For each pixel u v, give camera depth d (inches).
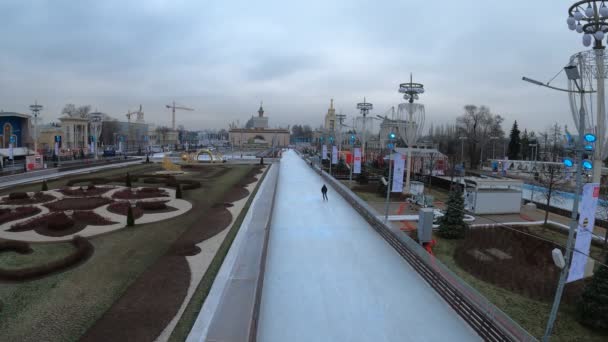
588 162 383.9
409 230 887.7
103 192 1277.1
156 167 2310.5
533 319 473.1
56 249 693.3
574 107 446.3
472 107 3393.2
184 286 535.5
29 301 485.1
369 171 2089.1
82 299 492.4
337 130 2792.8
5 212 956.0
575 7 430.9
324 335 432.8
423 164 1914.4
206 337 388.2
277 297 526.6
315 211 1091.9
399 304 511.8
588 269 605.0
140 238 766.5
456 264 663.1
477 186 1083.3
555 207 1139.3
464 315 468.8
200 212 1026.1
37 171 1801.2
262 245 690.2
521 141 3745.1
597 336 438.0
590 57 443.2
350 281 586.9
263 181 1723.7
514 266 650.2
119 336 405.7
